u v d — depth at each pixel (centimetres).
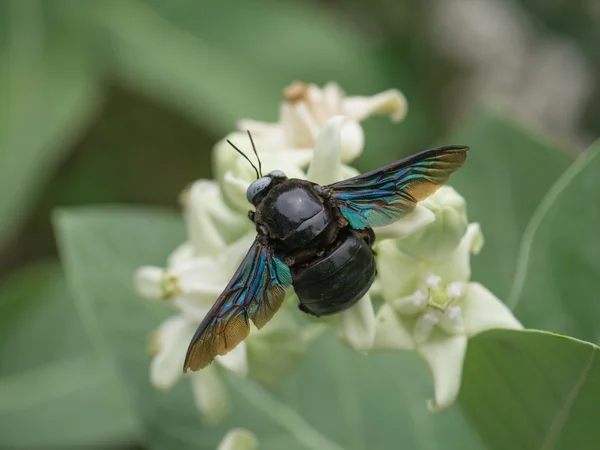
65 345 56
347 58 65
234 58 64
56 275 57
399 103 46
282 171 43
